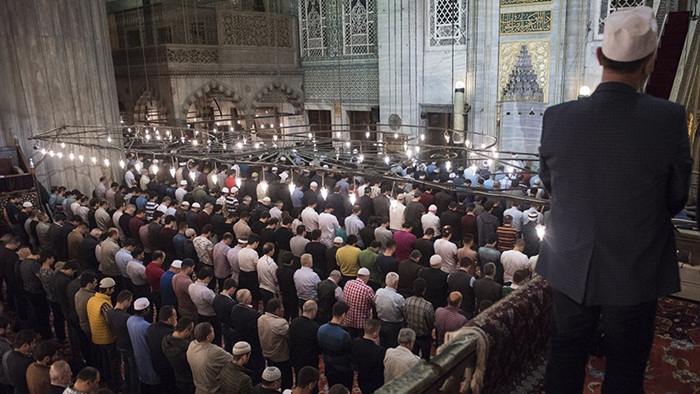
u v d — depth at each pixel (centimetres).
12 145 1413
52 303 786
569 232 164
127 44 2119
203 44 1944
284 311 786
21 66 1407
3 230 1217
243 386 497
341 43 2109
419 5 1794
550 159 171
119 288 868
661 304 468
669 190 156
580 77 1516
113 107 1616
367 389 549
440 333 573
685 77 671
